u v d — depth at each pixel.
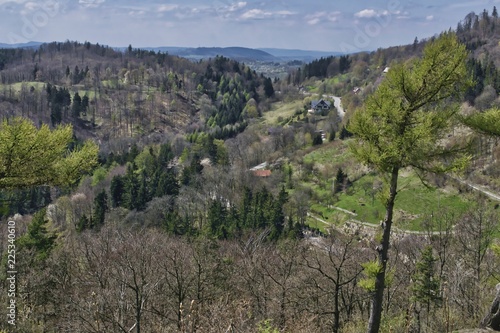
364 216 55.91
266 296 21.81
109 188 66.69
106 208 63.16
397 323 16.86
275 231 46.38
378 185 61.03
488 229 25.97
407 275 25.30
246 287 23.77
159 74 188.62
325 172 73.69
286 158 88.44
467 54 11.19
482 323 13.12
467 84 11.52
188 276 22.30
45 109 130.62
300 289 21.67
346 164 74.50
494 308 12.89
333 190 65.75
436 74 11.39
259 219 49.38
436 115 11.36
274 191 67.75
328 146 88.69
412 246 29.03
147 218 56.16
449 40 11.23
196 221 58.12
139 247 24.38
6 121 10.80
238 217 52.25
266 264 24.20
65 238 46.62
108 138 127.69
